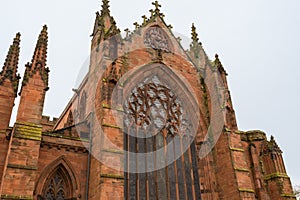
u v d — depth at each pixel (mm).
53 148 39500
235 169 45406
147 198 40906
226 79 56906
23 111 37969
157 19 62656
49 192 37531
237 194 43562
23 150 35000
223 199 45375
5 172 33125
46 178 37406
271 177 52469
